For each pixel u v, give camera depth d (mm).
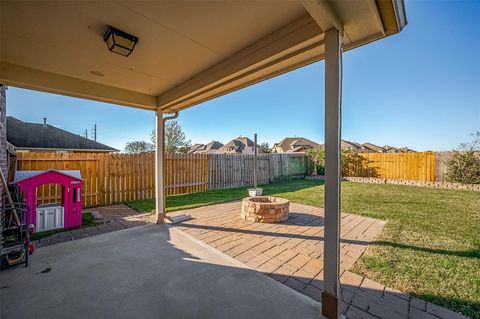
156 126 4871
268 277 2570
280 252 3232
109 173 6781
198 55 2824
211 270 2734
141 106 4617
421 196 7137
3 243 3172
